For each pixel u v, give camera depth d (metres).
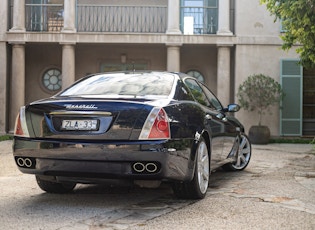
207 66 16.02
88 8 16.02
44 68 15.96
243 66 14.40
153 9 15.99
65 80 14.28
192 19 15.10
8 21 14.85
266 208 4.11
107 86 4.59
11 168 7.11
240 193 4.85
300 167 7.27
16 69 14.38
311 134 15.27
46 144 3.90
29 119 4.07
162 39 14.29
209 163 4.83
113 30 16.05
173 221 3.61
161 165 3.75
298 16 7.23
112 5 15.62
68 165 3.85
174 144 3.85
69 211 3.95
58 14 15.53
